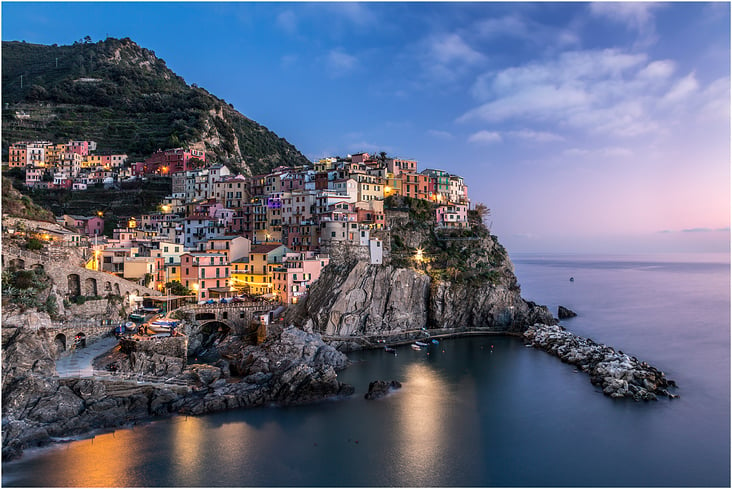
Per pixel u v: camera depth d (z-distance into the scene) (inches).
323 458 2576.3
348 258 5310.0
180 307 4215.1
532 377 3902.6
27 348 2893.7
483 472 2481.5
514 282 6432.1
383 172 6643.7
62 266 3676.2
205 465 2456.9
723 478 2445.9
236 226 6314.0
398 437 2832.2
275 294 4918.8
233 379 3592.5
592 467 2546.8
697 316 6771.7
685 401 3427.7
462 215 6747.1
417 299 5265.8
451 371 4040.4
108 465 2406.5
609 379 3659.0
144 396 3041.3
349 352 4544.8
